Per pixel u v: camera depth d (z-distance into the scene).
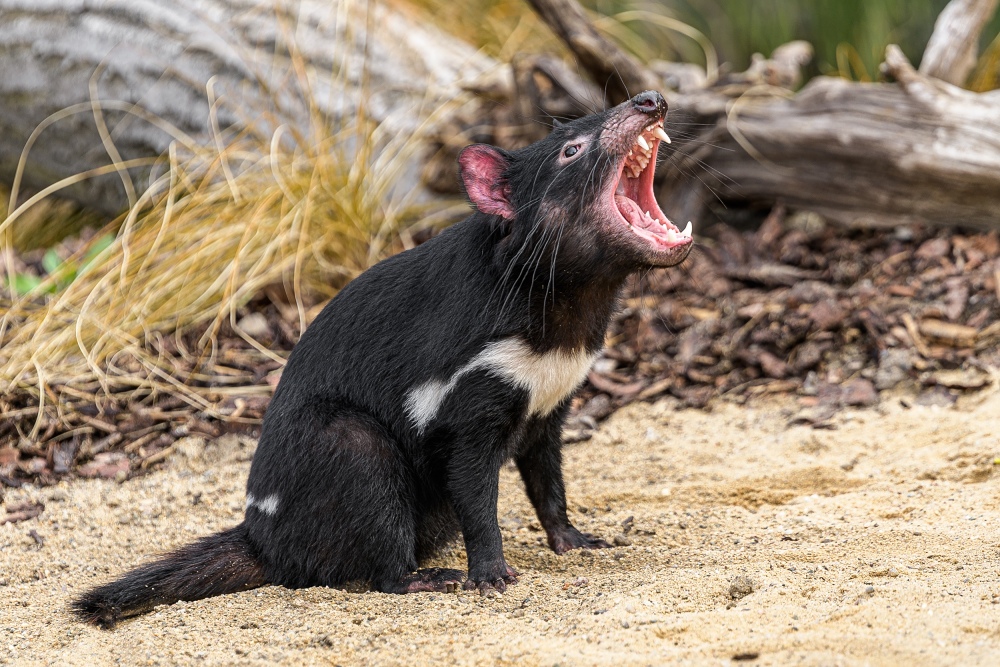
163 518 8.37
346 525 6.59
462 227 6.84
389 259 7.03
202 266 11.25
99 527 8.24
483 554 6.59
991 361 9.22
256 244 11.41
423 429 6.57
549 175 6.61
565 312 6.62
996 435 8.12
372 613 6.10
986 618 5.18
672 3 16.23
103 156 13.56
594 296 6.72
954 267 10.30
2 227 11.66
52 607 6.84
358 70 12.84
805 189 11.45
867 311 9.96
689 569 6.43
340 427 6.62
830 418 9.10
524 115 11.90
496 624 5.79
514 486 8.67
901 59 10.95
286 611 6.25
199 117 12.87
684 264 11.27
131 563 7.64
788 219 11.93
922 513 7.20
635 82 11.34
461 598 6.32
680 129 10.81
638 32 16.25
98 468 9.12
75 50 13.29
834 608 5.52
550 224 6.57
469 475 6.57
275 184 11.73
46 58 13.41
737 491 8.04
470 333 6.46
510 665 5.25
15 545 7.99
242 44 12.98
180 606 6.48
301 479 6.63
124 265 10.77
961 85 11.77
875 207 11.15
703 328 10.39
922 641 5.01
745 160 11.59
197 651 5.76
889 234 11.07
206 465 9.17
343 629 5.86
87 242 12.85
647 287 11.09
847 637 5.12
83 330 10.64
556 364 6.68
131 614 6.61
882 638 5.07
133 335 10.70
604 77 11.45
